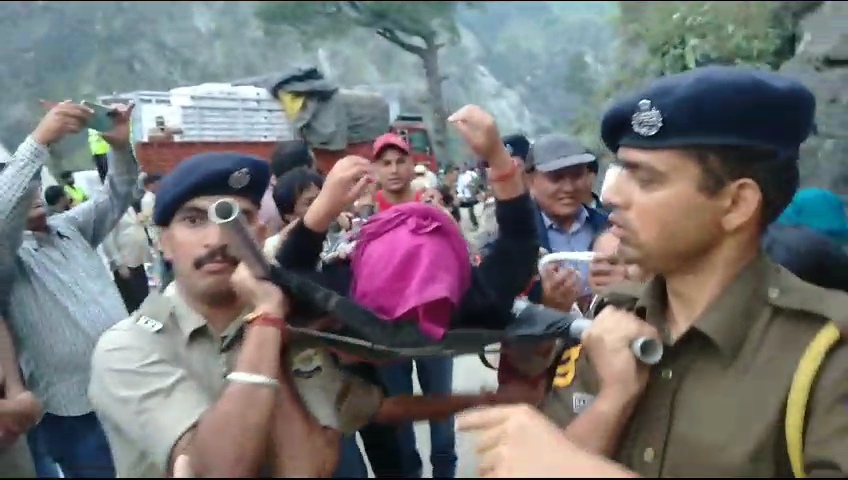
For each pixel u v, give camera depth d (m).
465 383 1.52
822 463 1.12
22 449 1.71
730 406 1.20
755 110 1.18
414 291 1.37
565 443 1.15
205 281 1.48
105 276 2.49
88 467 1.83
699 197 1.21
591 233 2.79
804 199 1.88
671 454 1.22
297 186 2.08
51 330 2.32
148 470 1.50
